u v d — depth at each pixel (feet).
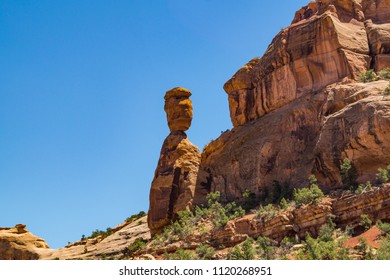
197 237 153.79
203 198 188.75
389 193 124.26
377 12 192.95
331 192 142.10
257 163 173.37
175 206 191.42
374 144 140.15
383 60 177.78
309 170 159.33
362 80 167.53
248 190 169.78
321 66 177.88
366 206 127.03
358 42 180.45
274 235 137.49
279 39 193.47
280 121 176.86
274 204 155.74
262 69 195.00
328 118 153.07
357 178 141.90
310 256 111.96
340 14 188.03
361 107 146.61
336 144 147.43
